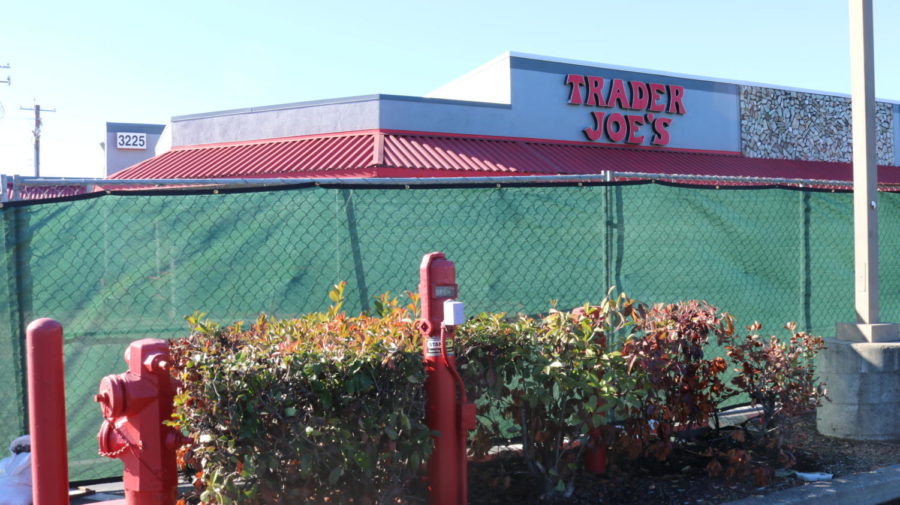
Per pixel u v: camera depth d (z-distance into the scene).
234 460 3.91
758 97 24.19
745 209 7.11
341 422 4.13
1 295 4.97
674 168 20.75
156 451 3.87
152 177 17.77
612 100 21.39
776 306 7.30
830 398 6.59
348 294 5.62
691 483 5.24
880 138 26.12
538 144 20.14
